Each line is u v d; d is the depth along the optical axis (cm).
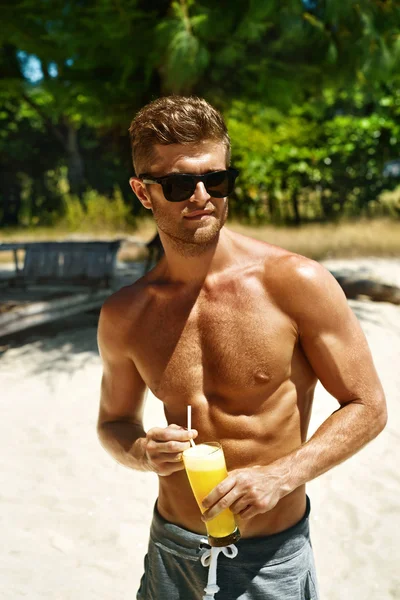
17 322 691
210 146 158
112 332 185
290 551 172
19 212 2362
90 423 508
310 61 727
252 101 796
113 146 927
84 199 2162
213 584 162
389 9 727
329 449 159
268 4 616
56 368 644
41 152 2512
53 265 864
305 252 1337
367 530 357
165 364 176
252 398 168
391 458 439
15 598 309
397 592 306
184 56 630
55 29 715
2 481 421
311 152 1677
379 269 1129
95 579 323
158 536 184
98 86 783
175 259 172
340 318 166
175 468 162
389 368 607
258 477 151
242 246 176
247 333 168
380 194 1739
